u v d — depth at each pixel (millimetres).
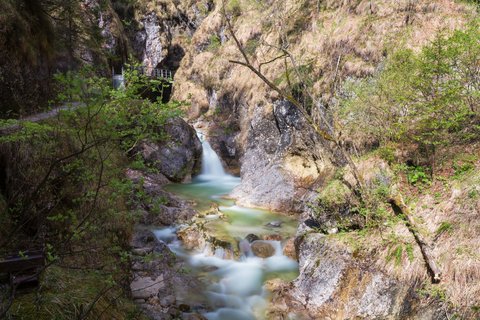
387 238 5672
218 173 16406
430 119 6523
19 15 9562
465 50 5758
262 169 12859
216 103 19547
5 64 8922
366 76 10398
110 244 5137
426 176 6234
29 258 3779
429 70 6102
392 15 10852
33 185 4879
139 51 27969
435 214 5512
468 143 6133
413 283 5004
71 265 4469
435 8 10141
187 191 13391
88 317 3752
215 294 6707
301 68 12422
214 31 22219
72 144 5059
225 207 11359
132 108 3305
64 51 12992
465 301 4410
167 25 28641
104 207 5070
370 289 5422
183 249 8469
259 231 9250
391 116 7125
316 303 5980
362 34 11258
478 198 5148
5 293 3592
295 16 14945
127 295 5266
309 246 6750
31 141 5070
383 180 6562
